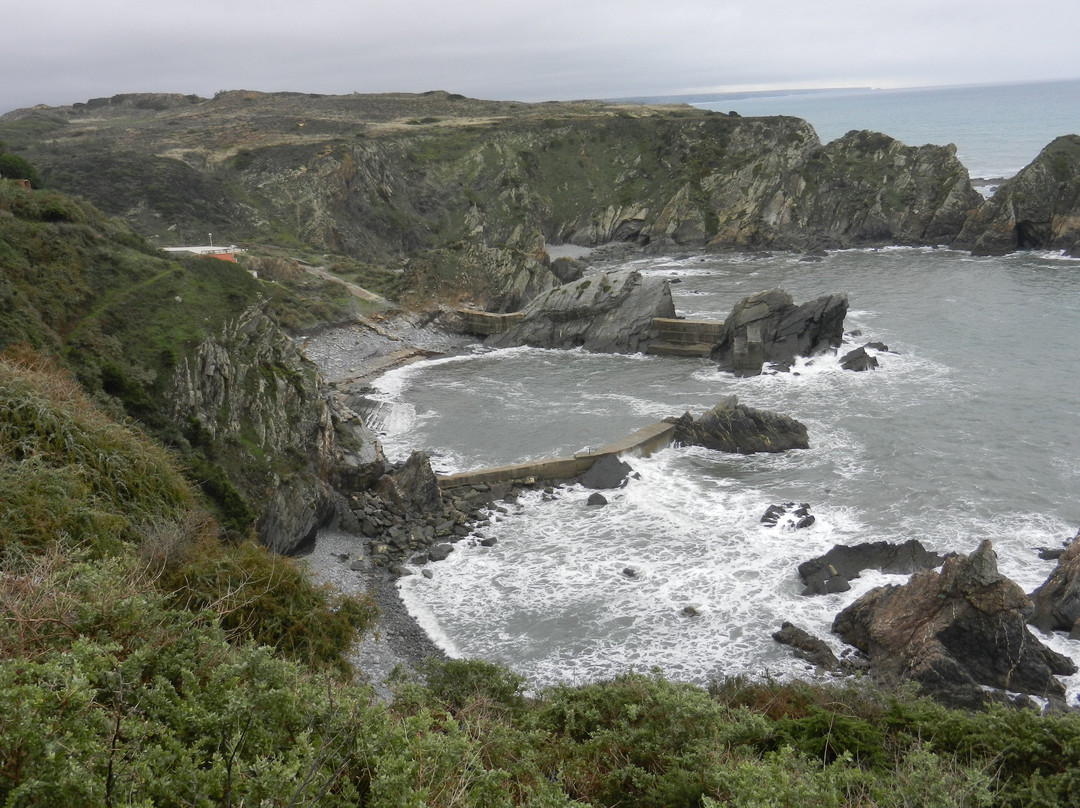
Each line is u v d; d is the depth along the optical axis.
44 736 8.37
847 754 13.76
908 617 29.66
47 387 26.64
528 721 16.70
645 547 39.09
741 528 40.28
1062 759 15.31
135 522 24.20
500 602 34.97
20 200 49.62
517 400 62.91
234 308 49.16
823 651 30.22
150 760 9.05
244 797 8.77
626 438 50.44
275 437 42.69
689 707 15.55
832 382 62.19
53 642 11.76
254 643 13.59
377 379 70.19
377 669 29.55
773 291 68.19
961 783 12.93
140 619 12.83
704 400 60.31
